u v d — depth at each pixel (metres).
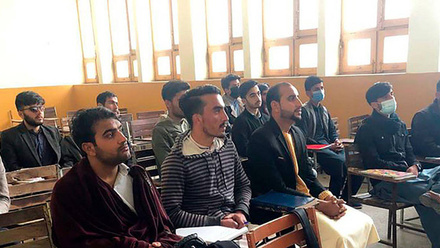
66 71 8.69
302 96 4.57
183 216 1.61
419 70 3.71
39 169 2.12
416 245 2.34
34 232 1.40
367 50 4.43
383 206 2.20
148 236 1.34
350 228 1.64
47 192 2.03
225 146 1.84
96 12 7.83
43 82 8.36
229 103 3.71
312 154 3.38
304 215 1.38
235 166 1.91
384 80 3.87
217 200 1.74
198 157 1.70
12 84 7.94
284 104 2.03
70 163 2.85
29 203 1.94
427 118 2.80
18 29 7.92
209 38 6.07
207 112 1.69
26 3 7.98
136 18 6.86
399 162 2.49
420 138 2.81
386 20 4.21
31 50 8.13
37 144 2.74
